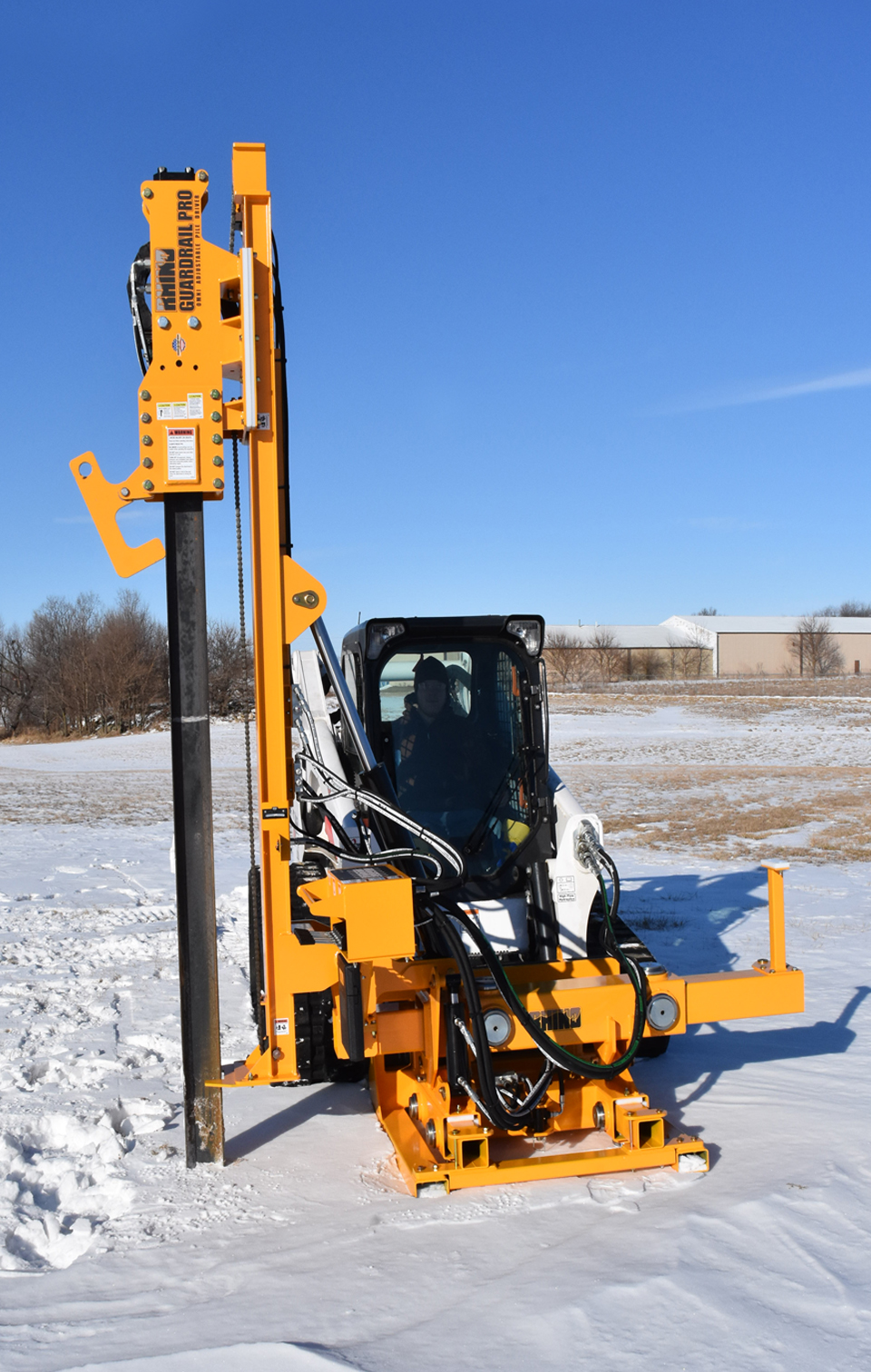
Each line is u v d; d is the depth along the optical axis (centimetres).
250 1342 291
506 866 458
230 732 4019
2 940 890
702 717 4525
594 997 414
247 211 412
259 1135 463
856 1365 274
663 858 1399
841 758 3203
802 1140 432
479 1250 345
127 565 416
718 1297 307
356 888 366
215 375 412
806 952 816
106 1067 550
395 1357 283
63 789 2800
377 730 461
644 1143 409
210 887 426
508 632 468
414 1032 417
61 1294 327
